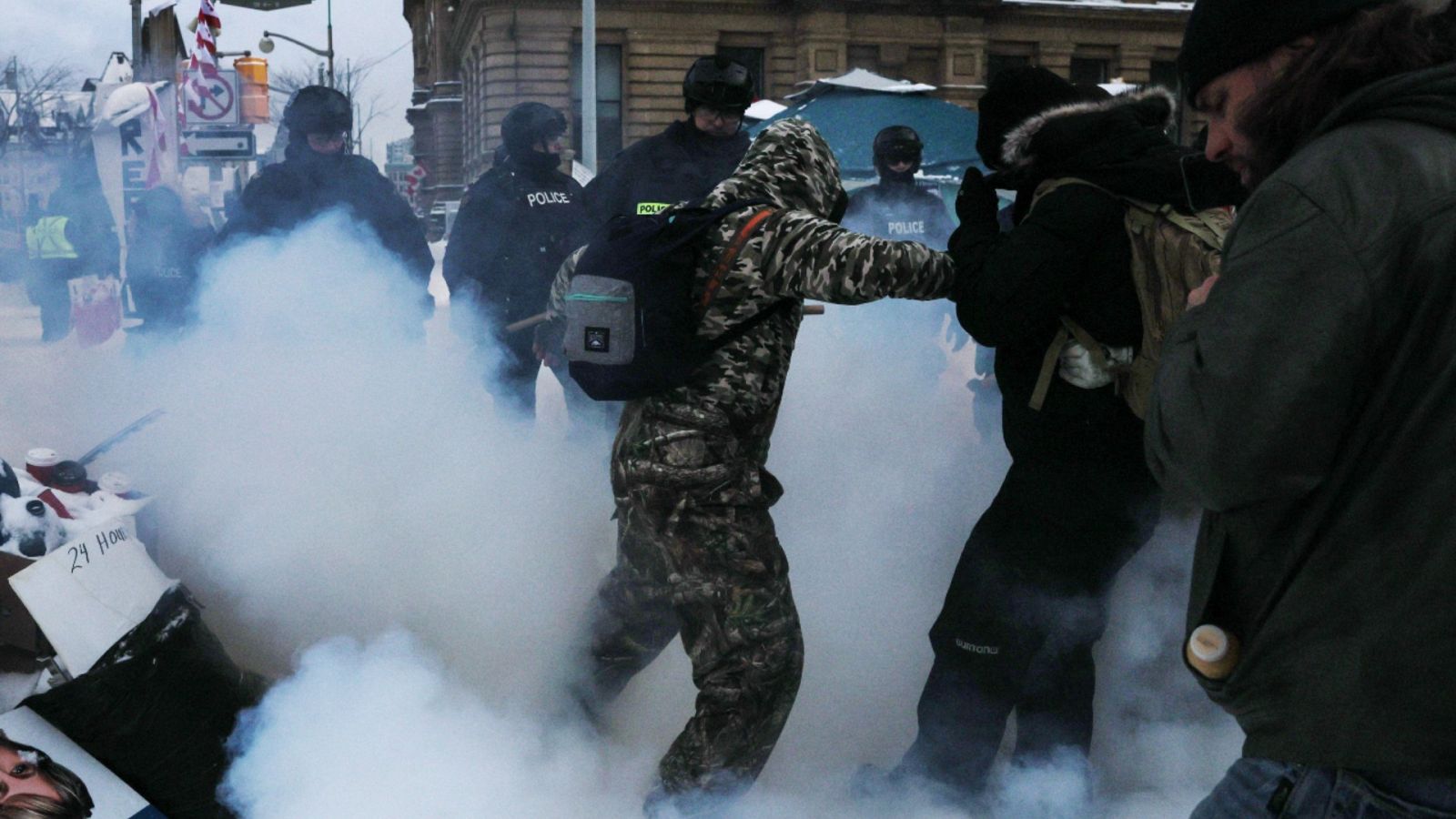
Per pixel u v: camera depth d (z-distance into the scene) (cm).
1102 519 257
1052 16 3017
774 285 240
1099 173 241
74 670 236
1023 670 271
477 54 3058
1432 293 127
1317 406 129
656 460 247
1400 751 132
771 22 2850
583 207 542
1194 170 237
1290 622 138
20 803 223
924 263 237
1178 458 138
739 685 250
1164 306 237
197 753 250
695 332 245
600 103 2831
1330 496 134
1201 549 152
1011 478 268
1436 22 135
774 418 258
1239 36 143
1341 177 131
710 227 242
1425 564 130
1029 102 254
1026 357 254
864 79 1238
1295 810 140
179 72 1662
